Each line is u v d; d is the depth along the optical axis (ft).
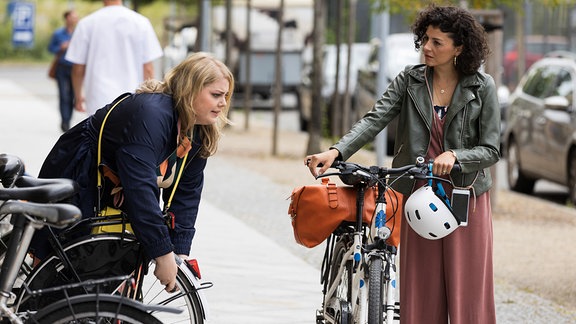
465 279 33.24
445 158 31.60
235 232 61.57
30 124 121.80
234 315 42.55
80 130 30.09
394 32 168.04
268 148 112.16
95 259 29.40
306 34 179.93
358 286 32.71
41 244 29.66
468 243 33.22
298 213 34.14
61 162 30.09
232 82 30.19
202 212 68.33
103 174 30.01
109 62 52.13
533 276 54.65
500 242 64.18
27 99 167.02
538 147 86.63
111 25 52.13
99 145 29.66
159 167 29.78
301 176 88.69
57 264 29.35
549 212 77.61
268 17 179.11
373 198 33.76
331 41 200.03
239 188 80.12
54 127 119.34
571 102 82.64
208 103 29.50
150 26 52.90
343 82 128.06
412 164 33.14
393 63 115.65
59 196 26.35
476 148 32.37
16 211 25.57
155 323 26.02
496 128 32.68
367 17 202.49
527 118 89.10
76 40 52.34
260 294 46.39
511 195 87.76
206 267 51.52
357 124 33.68
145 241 28.58
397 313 34.35
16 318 25.86
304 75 143.23
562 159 82.64
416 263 33.60
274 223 66.08
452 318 33.22
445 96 33.14
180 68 29.60
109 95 51.93
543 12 165.07
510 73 175.94
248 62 132.57
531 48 168.35
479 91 32.76
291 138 127.54
